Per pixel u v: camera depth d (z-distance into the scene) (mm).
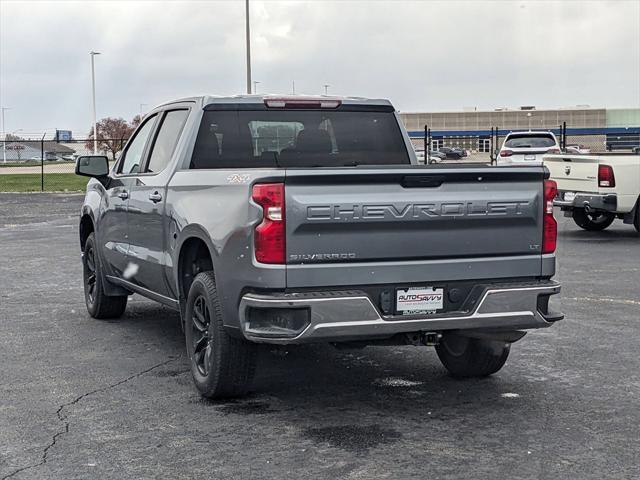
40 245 16812
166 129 7680
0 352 7945
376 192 5555
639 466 4953
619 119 117562
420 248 5680
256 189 5480
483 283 5875
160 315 9758
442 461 5043
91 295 9570
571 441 5391
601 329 8781
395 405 6211
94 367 7383
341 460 5070
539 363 7426
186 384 6820
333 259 5516
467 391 6574
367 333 5508
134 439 5484
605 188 16203
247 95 7270
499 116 118875
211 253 5984
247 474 4859
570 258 14164
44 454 5215
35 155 124625
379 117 7684
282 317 5473
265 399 6387
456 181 5734
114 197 8398
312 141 7418
